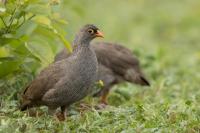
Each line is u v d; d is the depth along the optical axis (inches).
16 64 558.3
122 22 1140.5
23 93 557.6
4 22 542.9
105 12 1165.7
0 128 483.8
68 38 621.3
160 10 1208.2
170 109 543.2
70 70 540.7
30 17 551.5
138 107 544.1
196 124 510.6
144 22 1153.4
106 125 514.9
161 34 1100.5
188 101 571.8
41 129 506.6
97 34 562.9
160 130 494.6
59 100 545.3
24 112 552.1
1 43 550.9
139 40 1031.0
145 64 798.5
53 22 581.0
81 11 729.0
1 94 575.5
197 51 955.3
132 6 1218.0
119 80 679.7
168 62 850.8
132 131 492.1
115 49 684.7
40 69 625.6
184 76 778.2
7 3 543.2
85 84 548.7
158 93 678.5
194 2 1243.8
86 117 527.2
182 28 1133.1
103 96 657.6
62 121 533.3
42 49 566.6
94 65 552.1
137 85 708.0
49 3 554.6
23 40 557.0
